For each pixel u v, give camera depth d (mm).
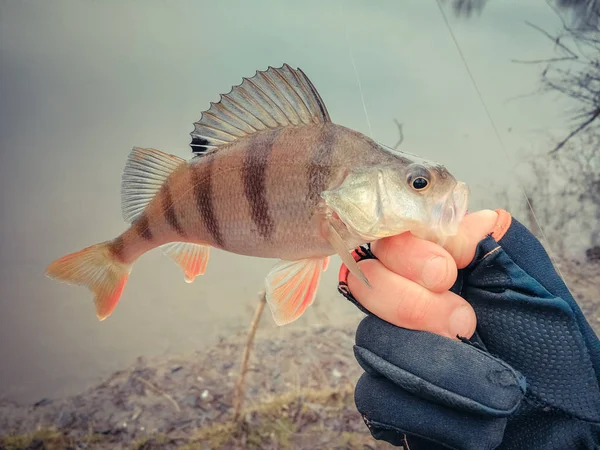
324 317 647
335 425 543
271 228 211
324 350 609
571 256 670
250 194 211
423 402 193
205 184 220
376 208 197
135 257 254
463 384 182
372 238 199
